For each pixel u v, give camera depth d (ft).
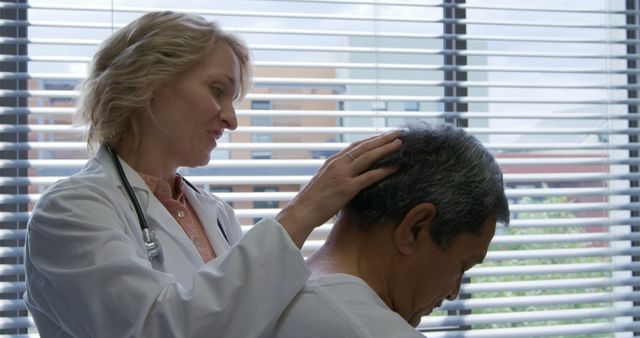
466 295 6.59
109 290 3.41
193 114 4.13
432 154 2.84
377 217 2.85
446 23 6.59
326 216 3.26
